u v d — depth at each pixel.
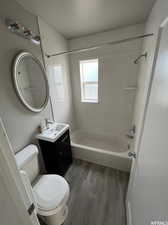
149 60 1.31
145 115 0.94
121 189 1.58
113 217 1.26
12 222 0.39
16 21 1.21
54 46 1.95
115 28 1.94
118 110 2.47
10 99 1.25
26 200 0.48
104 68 2.27
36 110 1.60
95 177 1.78
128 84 2.21
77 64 2.44
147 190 0.67
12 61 1.25
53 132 1.69
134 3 1.32
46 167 1.79
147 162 0.74
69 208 1.37
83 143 2.66
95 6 1.36
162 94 0.61
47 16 1.55
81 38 2.24
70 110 2.71
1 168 0.37
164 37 0.65
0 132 0.37
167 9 0.83
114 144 2.56
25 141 1.47
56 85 2.11
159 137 0.59
